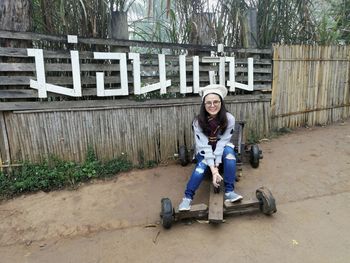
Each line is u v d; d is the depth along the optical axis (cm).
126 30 415
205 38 478
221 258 237
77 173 382
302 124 565
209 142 312
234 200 280
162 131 437
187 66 439
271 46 499
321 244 245
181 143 450
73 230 291
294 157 426
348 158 414
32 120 371
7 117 361
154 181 384
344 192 328
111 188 369
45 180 366
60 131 385
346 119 617
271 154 441
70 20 400
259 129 509
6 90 352
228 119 312
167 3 430
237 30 495
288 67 520
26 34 352
